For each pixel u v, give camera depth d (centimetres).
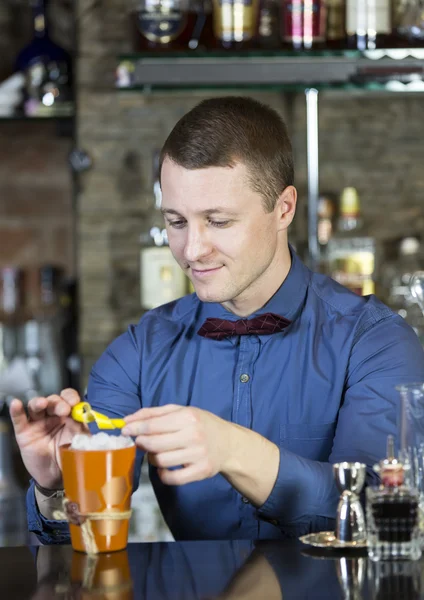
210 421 112
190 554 111
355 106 288
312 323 148
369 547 107
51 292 315
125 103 279
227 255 129
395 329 147
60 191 318
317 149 282
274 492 119
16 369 304
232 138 127
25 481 290
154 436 110
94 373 157
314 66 248
